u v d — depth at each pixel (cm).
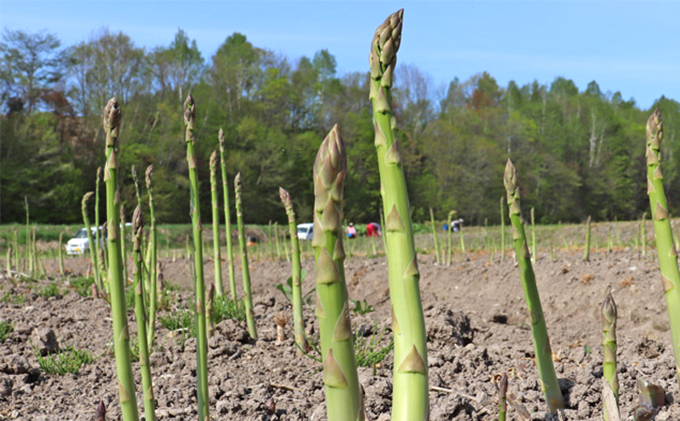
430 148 8150
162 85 7500
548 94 12188
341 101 8475
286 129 8238
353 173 7338
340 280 154
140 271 247
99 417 192
